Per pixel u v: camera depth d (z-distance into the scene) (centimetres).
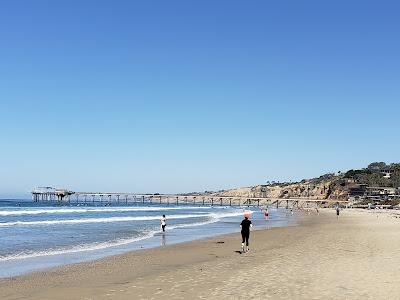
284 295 1298
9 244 3244
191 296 1311
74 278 1772
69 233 4328
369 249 2591
